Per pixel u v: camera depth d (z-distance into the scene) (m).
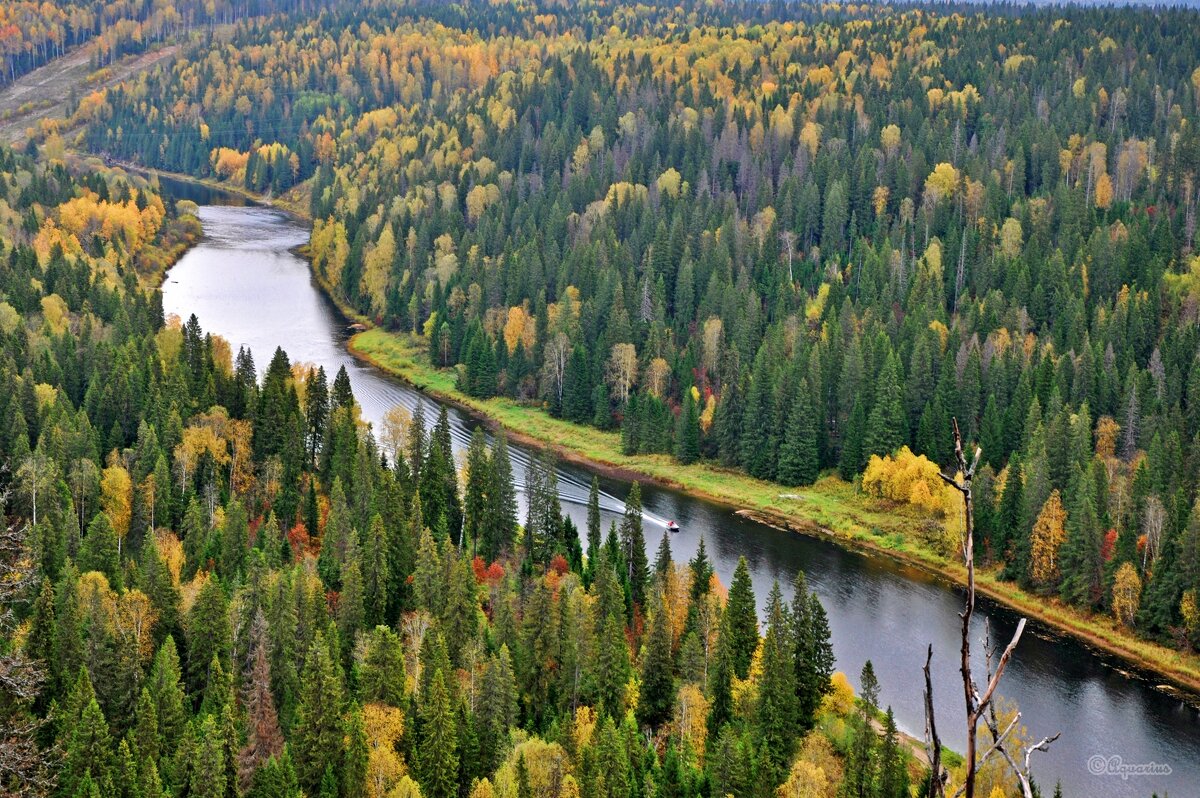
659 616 119.44
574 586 128.50
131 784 94.81
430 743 102.19
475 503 153.75
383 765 99.56
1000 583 156.12
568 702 117.25
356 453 161.12
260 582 121.06
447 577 129.00
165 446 163.12
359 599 124.38
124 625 114.81
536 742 102.44
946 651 135.50
